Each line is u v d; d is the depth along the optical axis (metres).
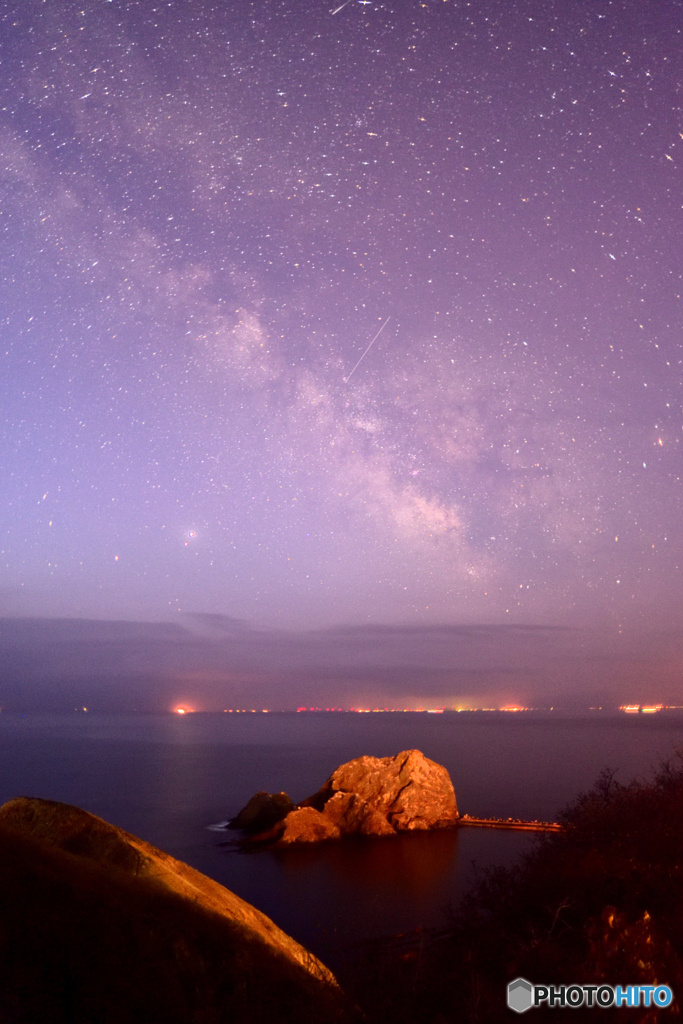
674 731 135.12
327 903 22.16
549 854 10.64
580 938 8.00
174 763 79.88
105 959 5.47
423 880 24.75
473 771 64.50
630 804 10.97
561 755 79.25
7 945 5.18
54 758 86.94
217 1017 5.28
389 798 35.81
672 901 8.17
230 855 30.33
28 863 6.62
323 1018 6.07
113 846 7.86
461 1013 6.65
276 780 64.25
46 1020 4.57
